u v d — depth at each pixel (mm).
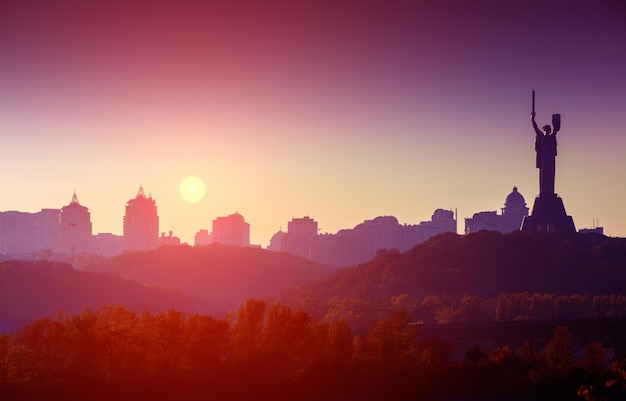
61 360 145000
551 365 156250
